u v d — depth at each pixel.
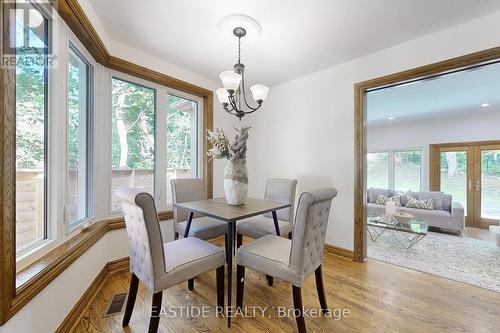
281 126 3.30
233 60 2.60
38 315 1.14
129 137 2.45
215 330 1.44
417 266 2.51
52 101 1.42
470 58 1.87
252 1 1.64
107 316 1.57
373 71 2.43
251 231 2.26
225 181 2.04
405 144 5.73
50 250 1.38
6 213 0.93
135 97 2.51
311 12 1.76
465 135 4.93
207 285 2.02
